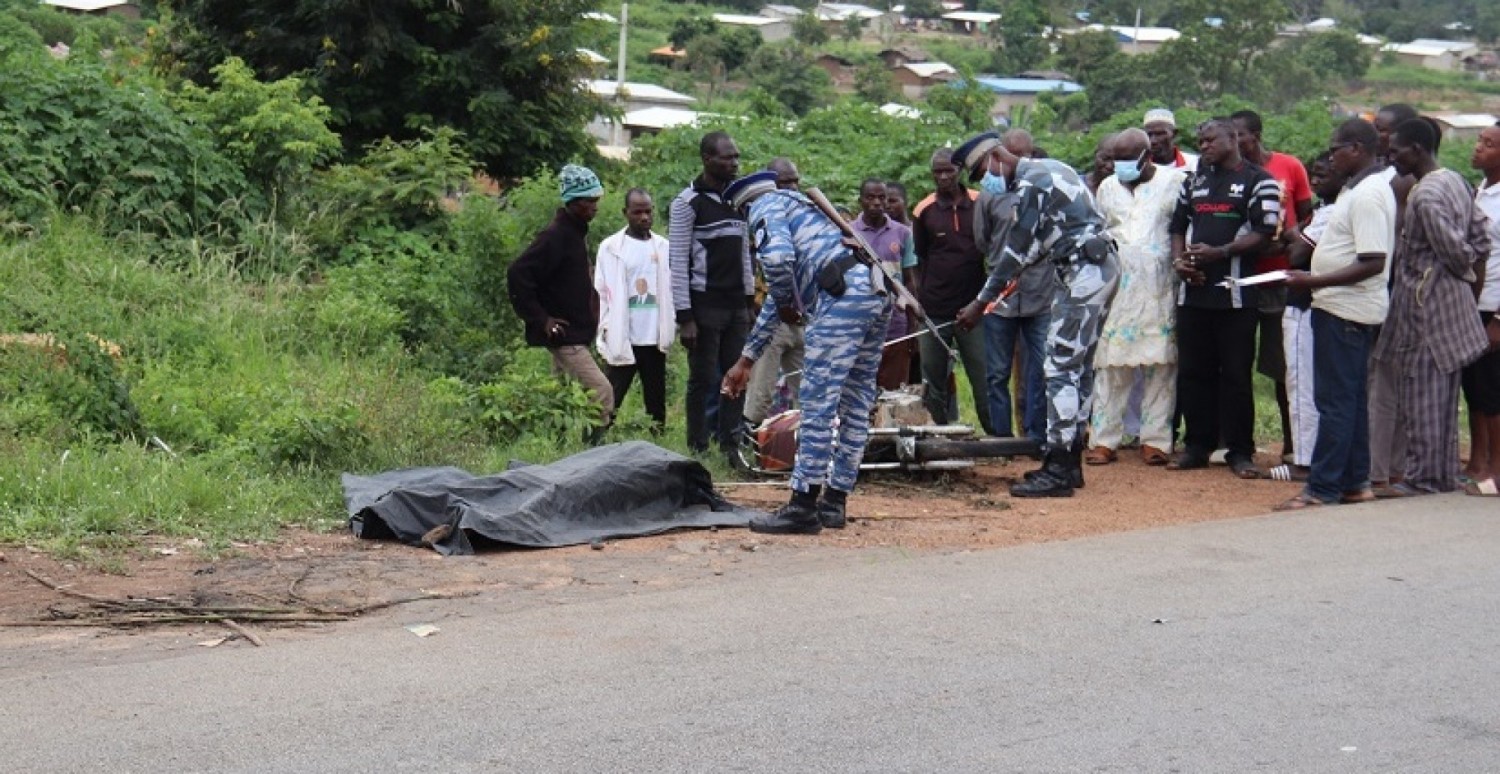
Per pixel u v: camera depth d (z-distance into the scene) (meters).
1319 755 4.75
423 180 15.17
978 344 10.88
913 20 82.31
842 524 8.20
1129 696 5.25
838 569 7.11
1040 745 4.77
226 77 15.05
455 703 5.06
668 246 10.14
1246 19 46.59
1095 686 5.34
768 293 7.98
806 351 7.98
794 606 6.34
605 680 5.32
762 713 5.00
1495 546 7.67
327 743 4.68
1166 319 10.46
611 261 10.23
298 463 8.88
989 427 10.93
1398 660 5.72
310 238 14.42
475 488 7.83
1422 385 9.43
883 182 10.78
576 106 21.20
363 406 9.59
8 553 6.98
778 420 9.73
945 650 5.72
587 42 21.25
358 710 4.98
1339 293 8.81
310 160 15.16
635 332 10.23
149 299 12.12
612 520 8.05
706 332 9.95
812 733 4.83
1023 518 8.69
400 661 5.52
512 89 20.81
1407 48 77.62
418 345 12.19
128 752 4.57
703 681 5.32
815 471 7.99
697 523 8.14
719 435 10.12
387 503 7.65
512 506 7.80
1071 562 7.23
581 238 9.96
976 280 10.73
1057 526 8.47
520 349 11.48
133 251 13.02
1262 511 9.06
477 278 12.21
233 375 10.94
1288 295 10.12
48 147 13.26
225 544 7.36
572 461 8.33
